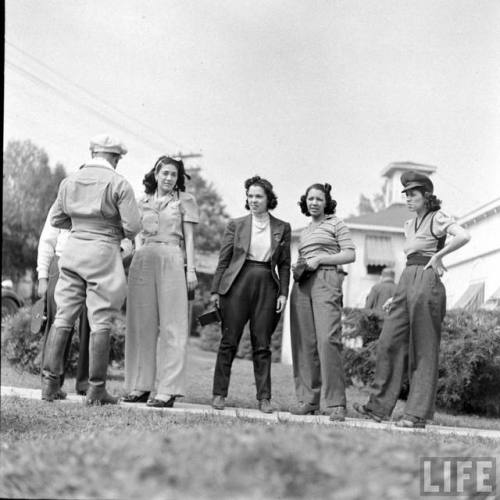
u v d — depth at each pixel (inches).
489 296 325.1
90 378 217.2
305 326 229.5
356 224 592.7
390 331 211.5
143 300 236.8
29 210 1057.5
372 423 209.2
